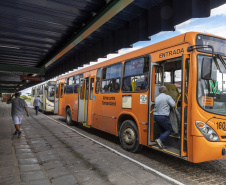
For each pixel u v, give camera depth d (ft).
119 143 22.20
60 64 50.96
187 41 13.64
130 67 19.39
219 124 12.89
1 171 12.87
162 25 19.95
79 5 19.99
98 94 25.16
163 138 14.58
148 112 16.11
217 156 12.49
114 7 18.29
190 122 12.80
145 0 19.80
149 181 11.90
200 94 12.88
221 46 14.49
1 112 60.34
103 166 14.30
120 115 20.03
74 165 14.40
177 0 19.35
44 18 22.43
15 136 23.95
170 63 20.16
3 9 20.20
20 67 50.31
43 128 30.66
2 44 32.78
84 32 23.72
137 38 23.56
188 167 14.80
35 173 12.63
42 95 62.18
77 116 30.40
